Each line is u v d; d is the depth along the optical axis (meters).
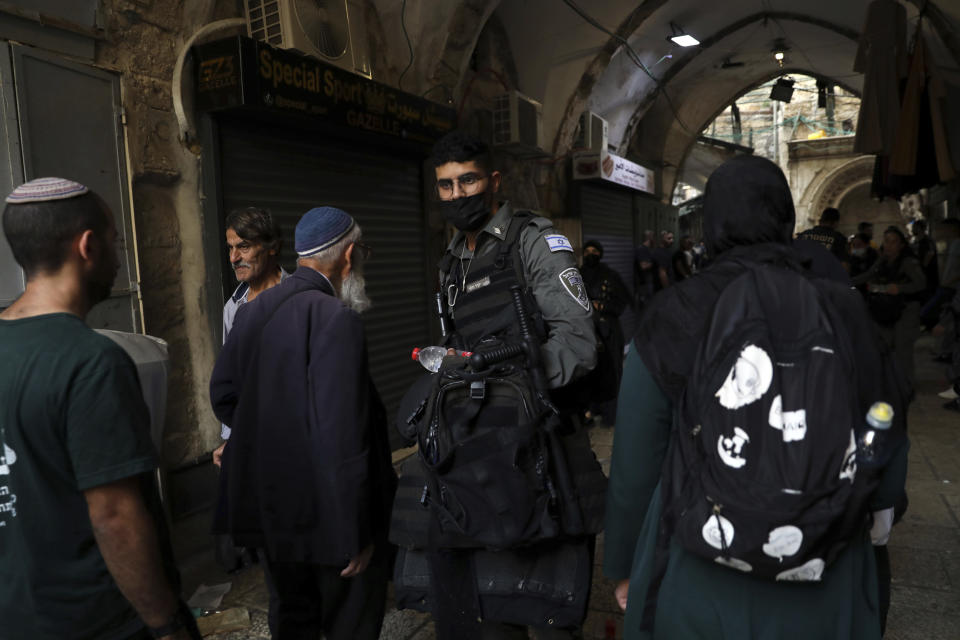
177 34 3.44
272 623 1.97
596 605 2.72
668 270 9.27
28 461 1.09
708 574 1.14
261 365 1.80
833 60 12.12
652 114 13.56
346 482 1.68
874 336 1.16
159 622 1.16
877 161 8.72
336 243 1.94
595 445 5.25
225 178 3.74
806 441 1.02
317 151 4.49
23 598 1.11
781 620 1.09
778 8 9.98
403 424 1.77
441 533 1.62
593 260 5.55
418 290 5.72
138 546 1.12
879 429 1.07
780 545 1.00
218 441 3.63
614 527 1.36
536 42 7.63
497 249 1.86
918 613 2.60
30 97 2.68
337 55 4.18
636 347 1.29
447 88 5.78
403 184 5.51
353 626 1.93
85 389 1.09
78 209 1.19
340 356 1.72
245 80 3.38
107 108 3.04
